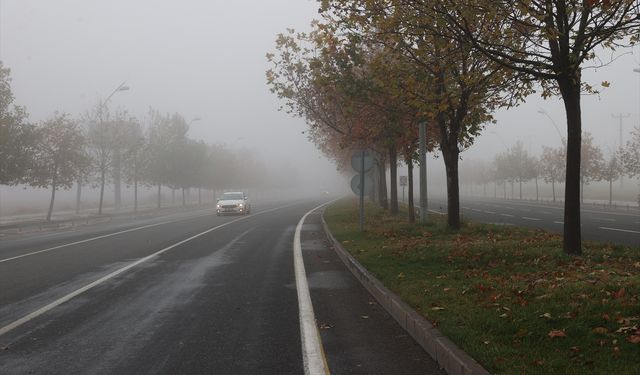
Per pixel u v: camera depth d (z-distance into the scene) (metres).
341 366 5.49
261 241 19.25
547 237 14.30
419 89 13.95
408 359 5.69
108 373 5.37
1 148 28.53
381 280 9.50
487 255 11.23
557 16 10.21
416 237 15.80
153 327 7.18
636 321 5.65
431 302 7.36
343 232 19.47
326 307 8.30
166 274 11.74
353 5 12.97
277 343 6.36
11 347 6.30
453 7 10.38
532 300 7.05
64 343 6.45
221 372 5.37
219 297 9.17
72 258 14.79
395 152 26.81
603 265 9.50
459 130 17.77
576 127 10.80
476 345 5.36
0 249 18.41
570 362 4.75
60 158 34.78
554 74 10.69
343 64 17.23
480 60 14.92
